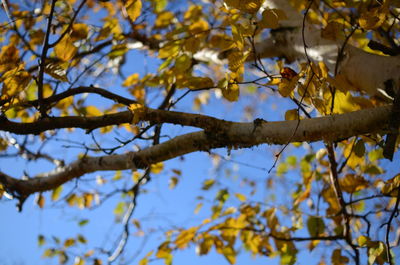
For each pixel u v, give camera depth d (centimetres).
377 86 178
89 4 336
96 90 194
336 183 243
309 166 298
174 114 187
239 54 177
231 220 277
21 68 175
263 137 177
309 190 283
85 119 187
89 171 256
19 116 253
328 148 242
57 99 191
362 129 165
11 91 178
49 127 185
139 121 189
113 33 288
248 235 289
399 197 206
